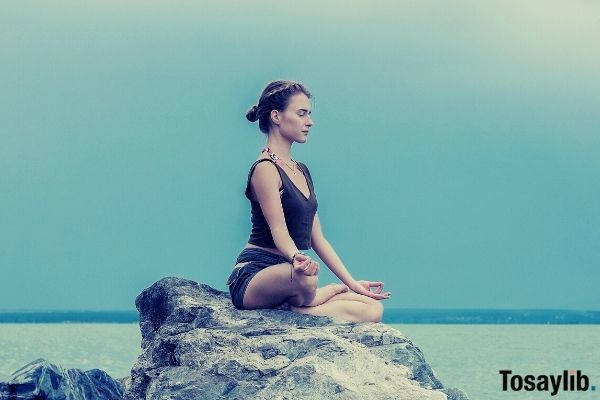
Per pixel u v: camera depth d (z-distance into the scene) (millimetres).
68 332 29016
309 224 6590
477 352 18719
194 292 7051
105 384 8203
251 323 6344
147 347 7012
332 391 5504
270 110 6637
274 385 5641
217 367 5891
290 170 6578
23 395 6734
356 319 6543
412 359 6242
